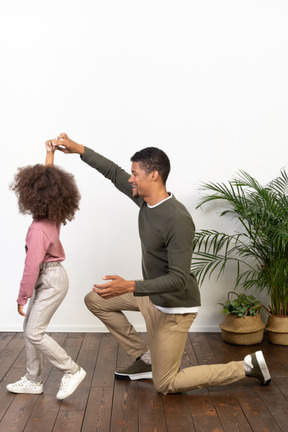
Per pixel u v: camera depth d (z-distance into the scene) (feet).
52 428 8.03
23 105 12.79
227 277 13.25
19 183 8.67
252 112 12.89
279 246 12.00
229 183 12.84
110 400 9.02
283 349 11.79
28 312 9.02
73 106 12.81
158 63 12.75
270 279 12.40
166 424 8.16
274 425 8.10
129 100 12.81
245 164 12.98
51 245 8.80
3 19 12.66
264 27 12.73
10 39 12.69
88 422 8.21
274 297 12.41
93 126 12.84
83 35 12.70
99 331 13.14
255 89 12.84
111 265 13.15
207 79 12.80
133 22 12.69
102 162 9.96
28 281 8.51
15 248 13.06
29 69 12.73
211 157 12.96
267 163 12.98
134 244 13.10
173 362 8.91
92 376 10.12
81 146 10.00
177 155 12.94
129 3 12.65
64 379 9.00
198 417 8.38
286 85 12.83
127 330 9.84
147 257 8.86
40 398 9.11
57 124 12.84
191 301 8.91
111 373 10.28
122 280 7.98
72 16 12.67
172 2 12.66
